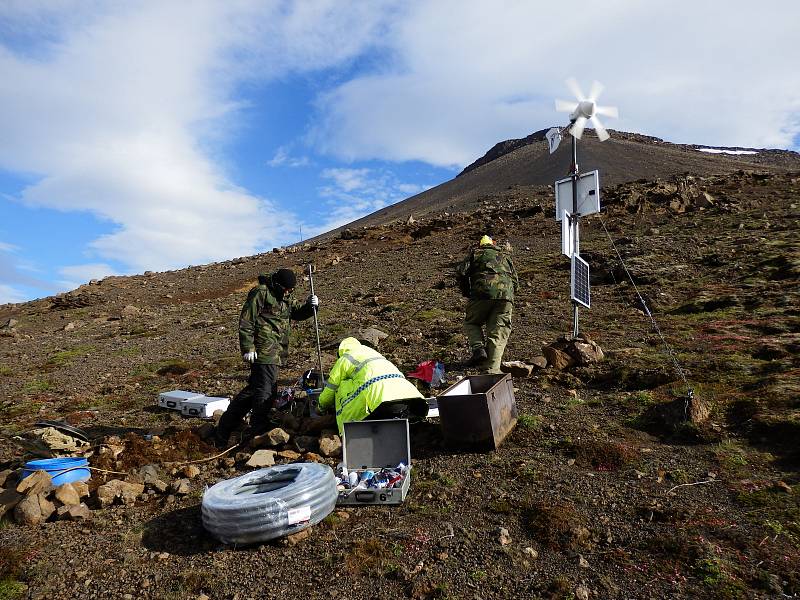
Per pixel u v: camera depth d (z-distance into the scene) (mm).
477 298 7445
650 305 10414
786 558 3373
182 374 10086
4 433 6953
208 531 4035
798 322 7965
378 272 20281
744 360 6809
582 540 3766
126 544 4035
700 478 4453
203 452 5832
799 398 5402
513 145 188875
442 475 4793
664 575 3346
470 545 3742
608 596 3217
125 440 6070
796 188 21109
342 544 3836
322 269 23250
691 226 17344
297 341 11141
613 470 4738
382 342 10102
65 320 19766
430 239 26453
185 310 18844
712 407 5629
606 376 7000
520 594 3252
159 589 3488
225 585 3480
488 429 5203
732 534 3658
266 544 3898
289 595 3355
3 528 4293
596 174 7977
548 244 19656
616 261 13766
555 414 6008
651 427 5527
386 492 4348
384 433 4973
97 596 3453
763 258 12000
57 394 9242
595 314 10352
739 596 3109
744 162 97250
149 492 4895
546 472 4746
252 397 5938
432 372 7367
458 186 117750
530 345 8703
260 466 5262
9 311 23891
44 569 3729
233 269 28578
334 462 5273
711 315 9156
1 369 11922
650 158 93750
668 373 6699
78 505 4520
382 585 3393
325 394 5855
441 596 3240
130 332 15312
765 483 4258
